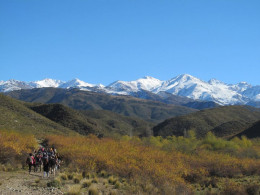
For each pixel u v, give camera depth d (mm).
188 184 29250
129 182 25578
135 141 63344
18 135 44125
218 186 30297
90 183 21672
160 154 40938
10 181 20859
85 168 30062
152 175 27656
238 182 33219
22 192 17109
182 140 65562
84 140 51781
